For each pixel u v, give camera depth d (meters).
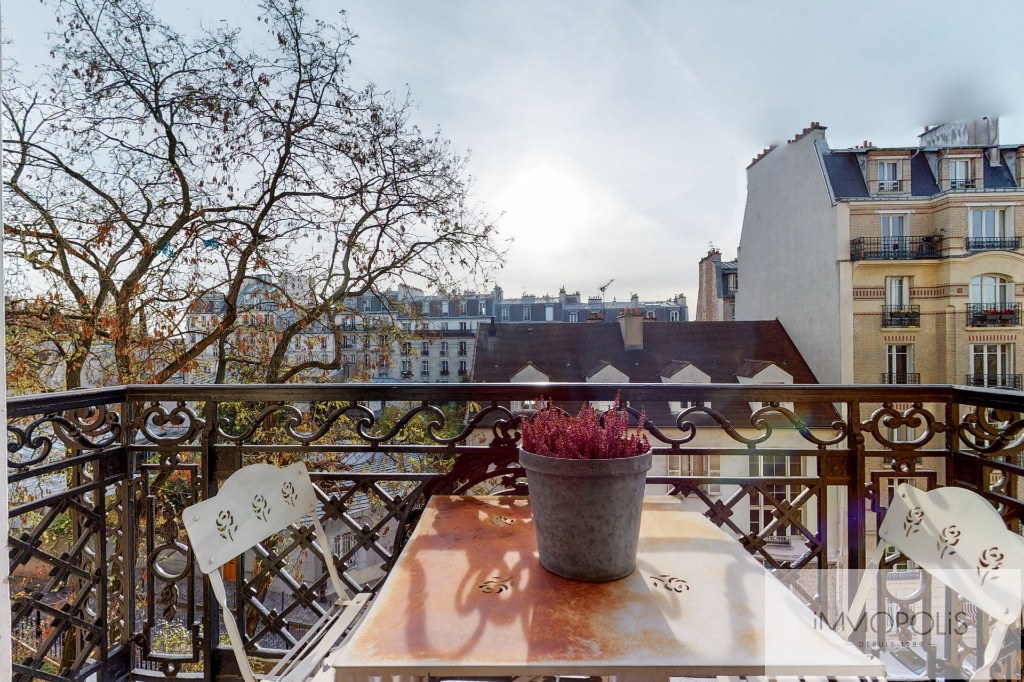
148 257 6.70
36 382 6.34
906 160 14.41
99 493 1.93
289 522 1.62
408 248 7.73
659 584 1.13
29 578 1.91
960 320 13.80
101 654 1.92
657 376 14.05
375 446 1.99
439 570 1.20
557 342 15.23
